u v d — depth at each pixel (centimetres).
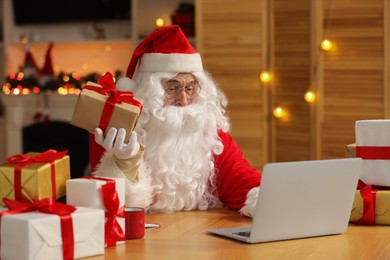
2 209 184
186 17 545
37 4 634
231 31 484
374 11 418
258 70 480
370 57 421
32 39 632
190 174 245
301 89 454
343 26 430
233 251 183
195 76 253
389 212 215
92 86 208
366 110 426
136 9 580
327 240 197
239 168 248
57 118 595
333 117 438
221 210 248
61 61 638
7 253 168
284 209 192
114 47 626
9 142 601
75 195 187
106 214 187
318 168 195
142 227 199
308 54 447
